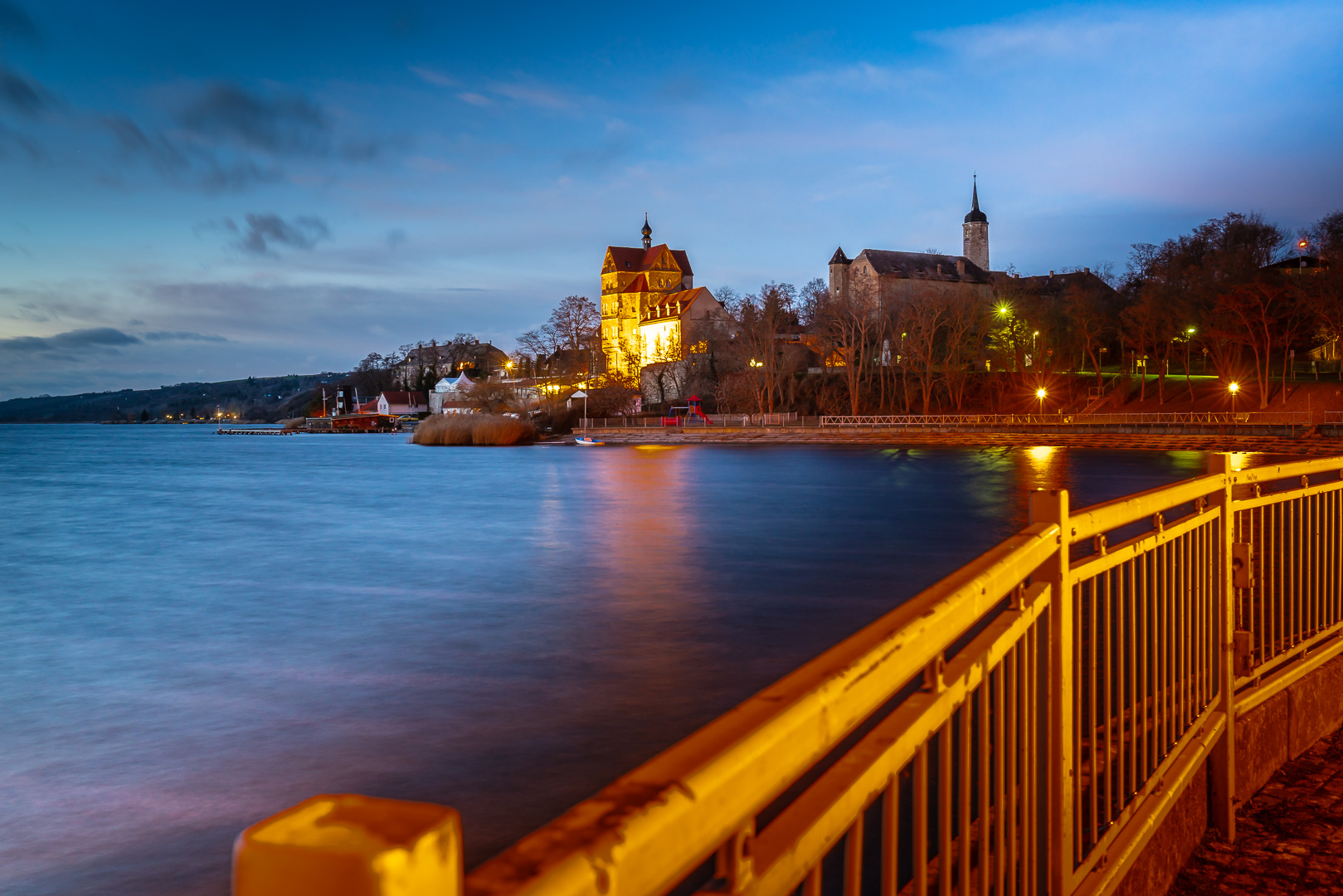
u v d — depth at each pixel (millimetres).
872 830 8812
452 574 28406
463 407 185125
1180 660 4391
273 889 641
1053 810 3090
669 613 22281
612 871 882
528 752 13453
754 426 123000
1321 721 6195
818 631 20250
